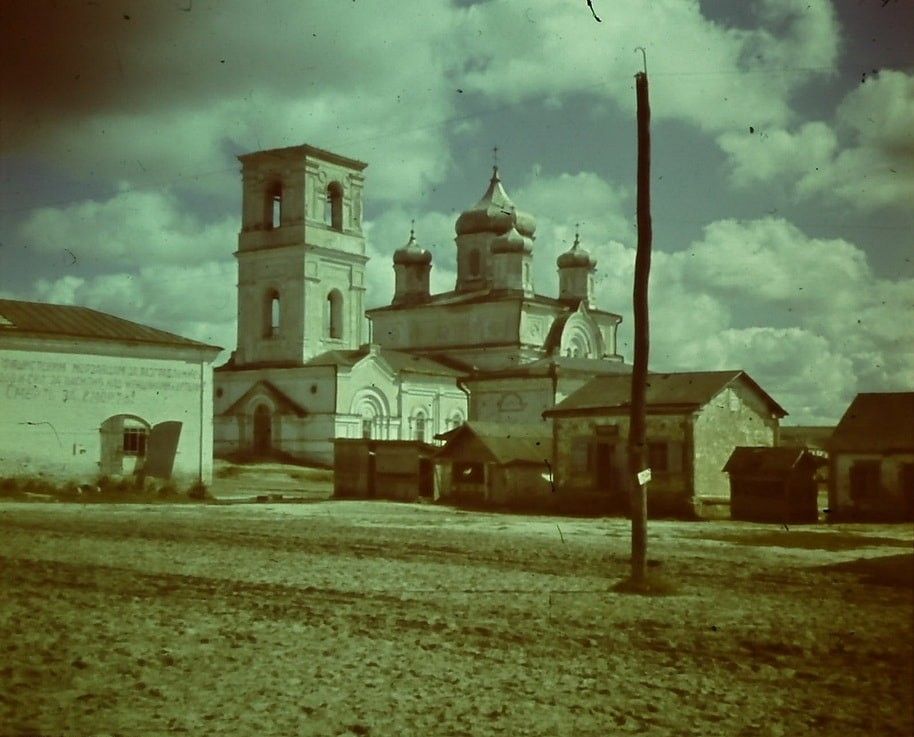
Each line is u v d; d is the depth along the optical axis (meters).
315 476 64.94
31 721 10.55
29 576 20.47
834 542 30.41
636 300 20.80
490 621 16.23
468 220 90.81
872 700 11.73
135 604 17.52
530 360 83.56
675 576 21.95
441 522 36.62
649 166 20.83
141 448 48.09
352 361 73.56
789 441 62.03
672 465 42.25
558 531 33.22
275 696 11.65
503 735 10.30
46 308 48.19
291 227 75.94
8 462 44.28
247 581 20.34
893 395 41.38
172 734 10.23
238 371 76.75
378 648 14.16
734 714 11.09
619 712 11.09
